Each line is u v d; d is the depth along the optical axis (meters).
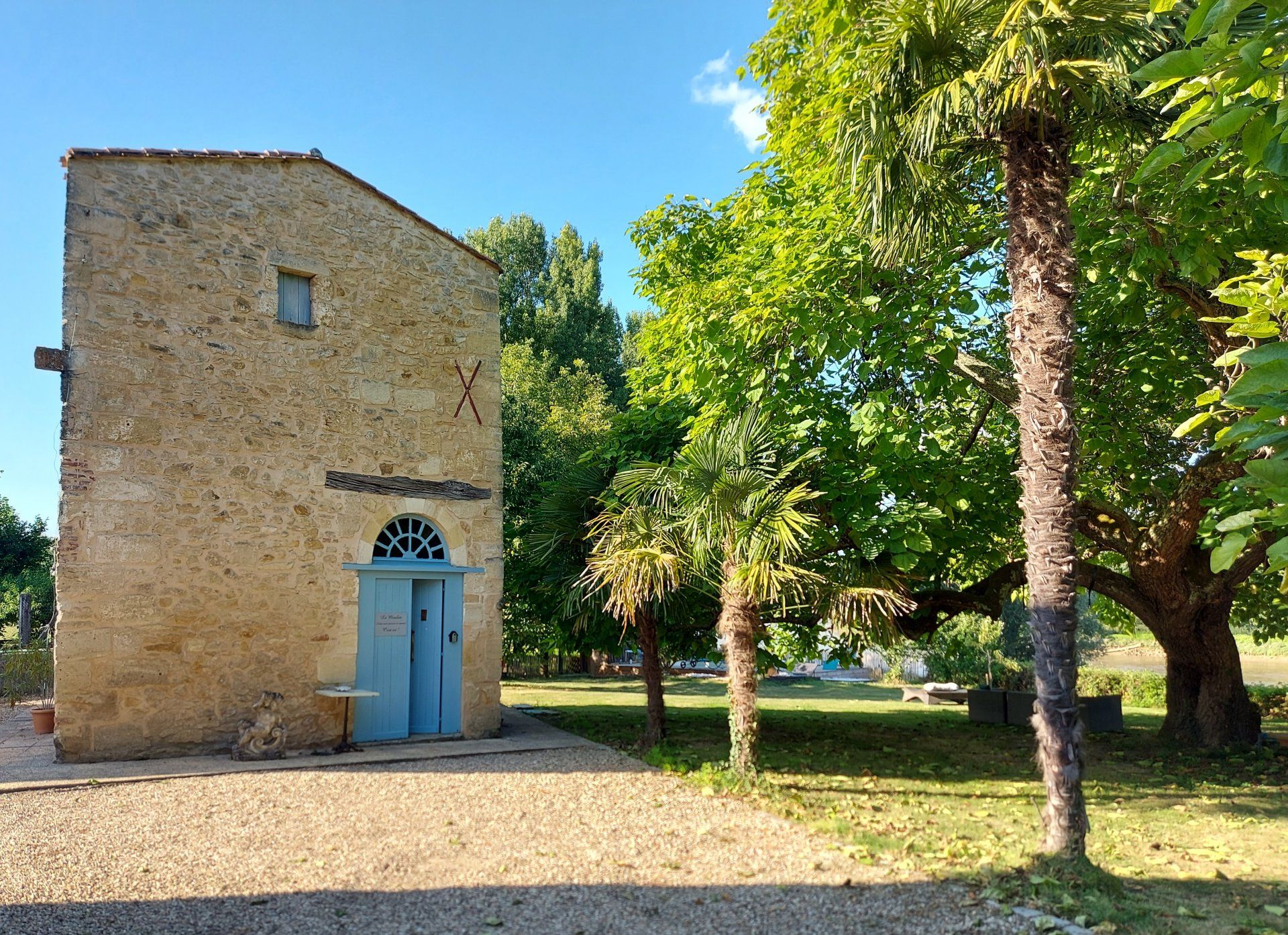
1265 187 4.79
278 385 9.69
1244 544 2.28
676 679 25.11
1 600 26.58
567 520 10.13
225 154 9.52
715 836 6.31
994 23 6.07
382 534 10.47
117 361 8.67
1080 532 11.08
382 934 4.47
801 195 10.28
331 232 10.30
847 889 5.15
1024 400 5.87
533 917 4.73
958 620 21.91
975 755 10.58
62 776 7.63
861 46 7.74
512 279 35.00
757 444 7.85
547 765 8.95
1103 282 9.34
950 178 7.05
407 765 8.81
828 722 13.98
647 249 13.04
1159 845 6.38
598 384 30.03
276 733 8.88
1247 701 11.46
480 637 10.84
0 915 4.54
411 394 10.75
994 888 5.04
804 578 7.48
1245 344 8.16
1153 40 5.72
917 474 9.01
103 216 8.75
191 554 8.94
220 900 4.90
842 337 8.32
